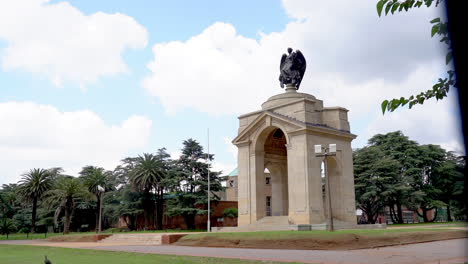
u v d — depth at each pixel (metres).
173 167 87.88
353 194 51.31
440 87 6.80
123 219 98.19
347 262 20.42
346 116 52.97
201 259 23.55
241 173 54.62
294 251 27.94
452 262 18.64
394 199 75.19
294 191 47.84
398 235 32.06
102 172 94.56
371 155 77.44
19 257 29.27
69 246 41.34
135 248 34.97
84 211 103.38
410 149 84.06
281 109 51.88
